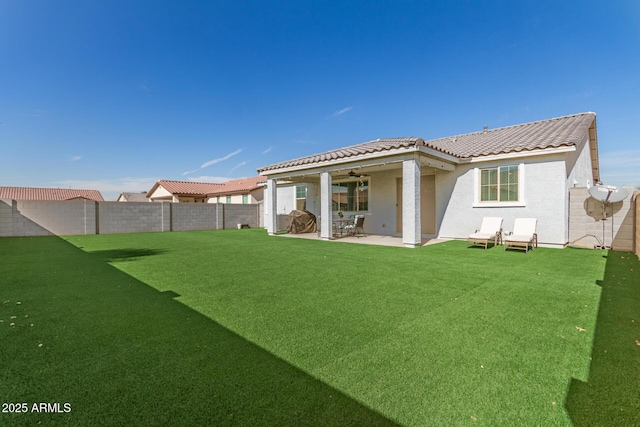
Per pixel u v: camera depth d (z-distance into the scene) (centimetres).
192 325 357
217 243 1191
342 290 506
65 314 394
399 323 362
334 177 1644
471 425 193
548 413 205
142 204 1788
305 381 241
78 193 3984
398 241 1203
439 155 1059
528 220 979
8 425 191
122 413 204
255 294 485
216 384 237
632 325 351
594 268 659
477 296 467
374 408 209
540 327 348
